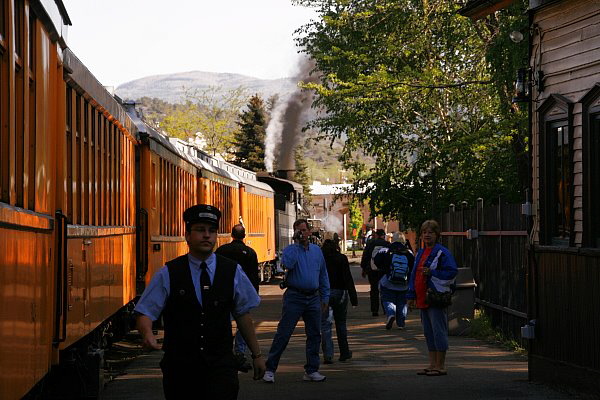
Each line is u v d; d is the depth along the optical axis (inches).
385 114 1343.5
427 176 1312.7
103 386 462.6
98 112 504.1
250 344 265.7
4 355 255.3
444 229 1147.3
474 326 770.2
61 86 379.9
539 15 514.3
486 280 820.0
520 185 1069.1
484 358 616.7
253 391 487.8
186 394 257.3
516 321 701.3
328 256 612.1
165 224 829.8
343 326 618.2
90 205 467.5
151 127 806.5
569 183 473.1
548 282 494.9
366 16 1253.1
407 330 845.2
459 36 1175.6
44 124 339.3
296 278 522.6
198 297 256.7
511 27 863.7
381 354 657.6
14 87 277.6
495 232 776.3
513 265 710.5
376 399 453.7
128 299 631.2
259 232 1621.6
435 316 533.3
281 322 521.0
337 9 1326.3
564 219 490.3
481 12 608.7
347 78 1279.5
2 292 252.8
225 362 257.6
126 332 711.7
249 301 263.7
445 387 489.7
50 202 352.8
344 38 1328.7
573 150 471.5
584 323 445.1
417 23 1216.2
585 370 442.6
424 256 537.3
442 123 1253.1
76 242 410.0
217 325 257.4
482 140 1053.8
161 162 808.3
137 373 569.6
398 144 1355.8
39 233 320.5
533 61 524.7
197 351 255.4
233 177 1387.8
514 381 510.3
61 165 378.0
